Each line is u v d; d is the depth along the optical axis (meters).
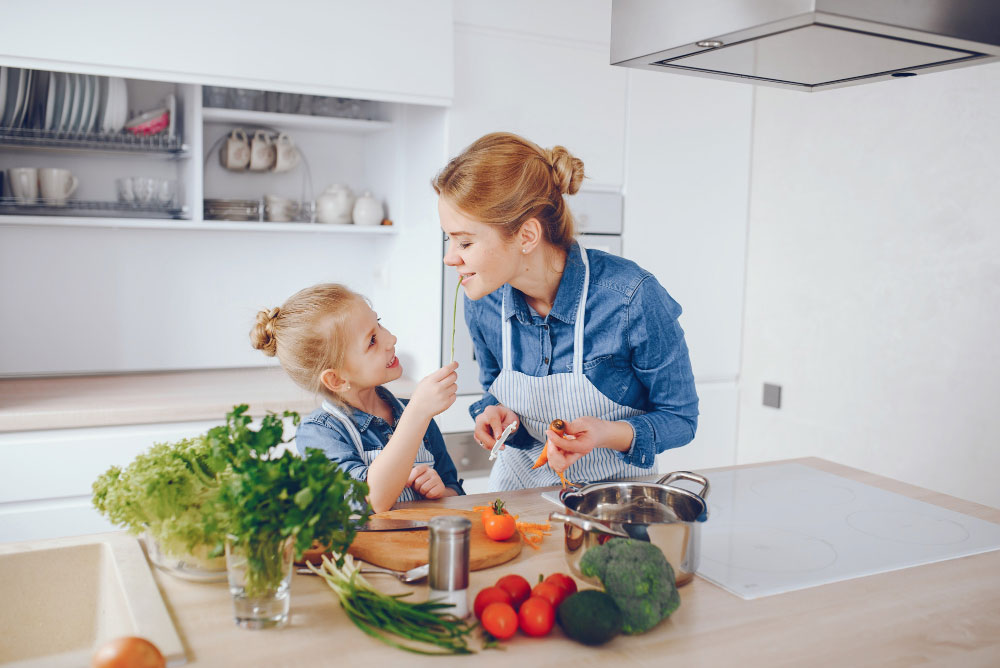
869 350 2.57
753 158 2.98
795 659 0.85
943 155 2.32
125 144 2.37
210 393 2.37
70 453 2.09
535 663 0.83
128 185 2.42
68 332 2.59
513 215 1.32
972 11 1.13
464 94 2.49
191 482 0.99
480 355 1.75
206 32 2.18
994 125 2.19
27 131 2.27
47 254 2.54
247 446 0.88
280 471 0.85
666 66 1.37
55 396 2.26
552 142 2.63
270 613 0.89
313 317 1.38
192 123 2.39
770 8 1.05
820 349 2.74
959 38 1.12
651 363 1.50
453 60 2.44
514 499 1.38
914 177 2.41
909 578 1.07
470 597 0.97
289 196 2.83
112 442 2.13
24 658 1.05
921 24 1.08
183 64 2.16
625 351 1.51
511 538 1.13
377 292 2.99
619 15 1.33
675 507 1.15
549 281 1.50
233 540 0.86
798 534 1.23
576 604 0.85
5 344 2.51
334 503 0.86
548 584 0.93
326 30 2.30
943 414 2.35
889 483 1.52
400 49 2.38
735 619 0.94
